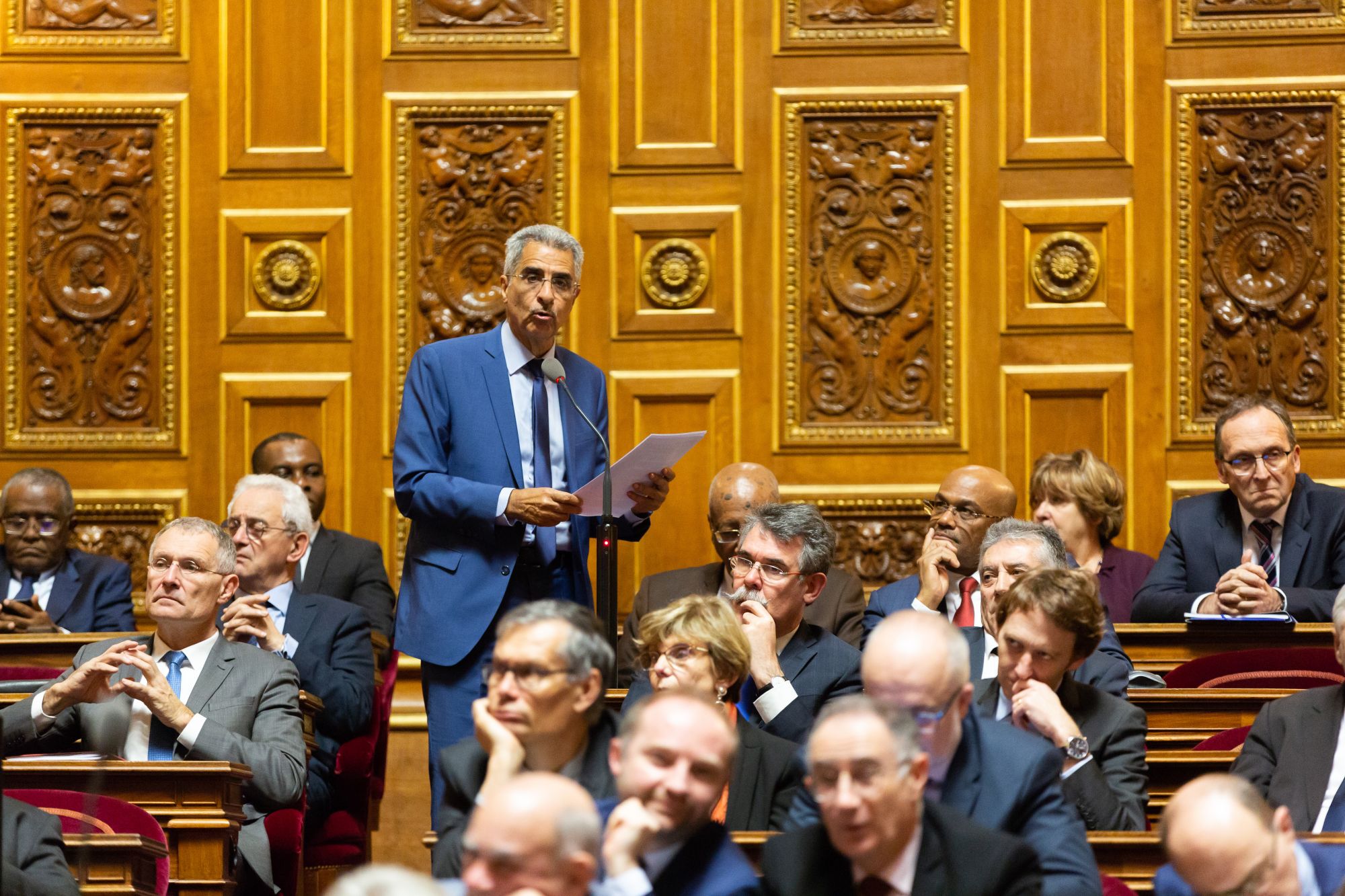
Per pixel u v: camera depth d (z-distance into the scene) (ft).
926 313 33.14
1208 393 32.63
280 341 33.65
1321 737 17.44
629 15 33.73
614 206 33.58
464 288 33.58
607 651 14.17
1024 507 32.73
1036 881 12.43
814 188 33.40
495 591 20.33
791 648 19.52
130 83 33.99
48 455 33.50
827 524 19.76
